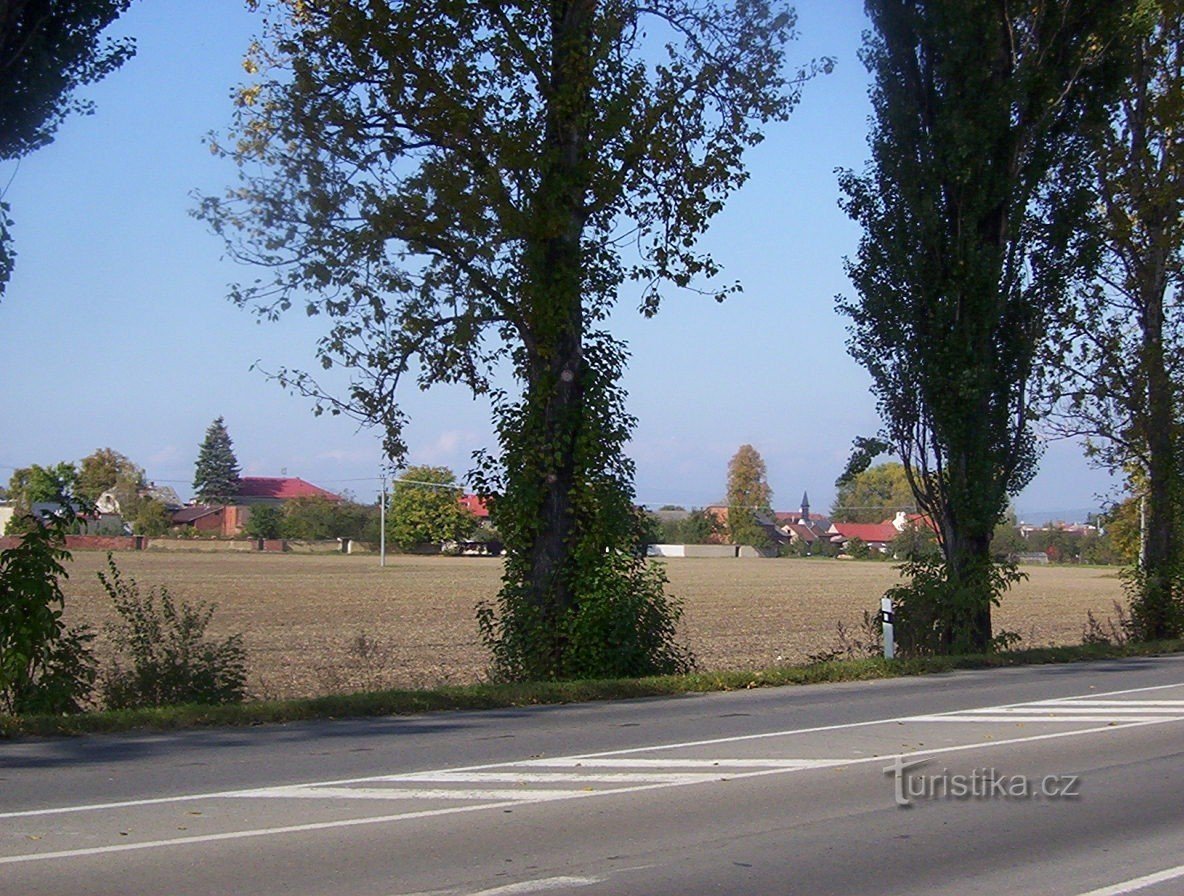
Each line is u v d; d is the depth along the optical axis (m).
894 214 22.56
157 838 7.90
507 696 15.48
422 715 14.40
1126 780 10.45
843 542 157.75
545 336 18.08
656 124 17.98
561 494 18.61
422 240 17.89
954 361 22.00
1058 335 23.78
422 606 48.06
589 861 7.57
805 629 37.44
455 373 19.02
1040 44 22.39
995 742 12.26
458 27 17.20
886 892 7.06
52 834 7.96
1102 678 18.80
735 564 118.06
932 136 22.09
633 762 10.97
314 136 17.48
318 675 22.81
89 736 12.41
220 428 156.75
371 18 16.64
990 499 22.17
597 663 18.02
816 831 8.52
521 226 17.33
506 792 9.56
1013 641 22.91
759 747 11.86
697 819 8.78
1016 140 22.25
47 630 13.82
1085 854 8.04
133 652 15.30
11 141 15.55
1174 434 26.67
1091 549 134.38
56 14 15.59
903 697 16.22
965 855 7.95
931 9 21.94
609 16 17.62
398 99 17.27
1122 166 26.70
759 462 160.88
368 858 7.50
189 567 82.12
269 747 11.70
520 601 18.45
